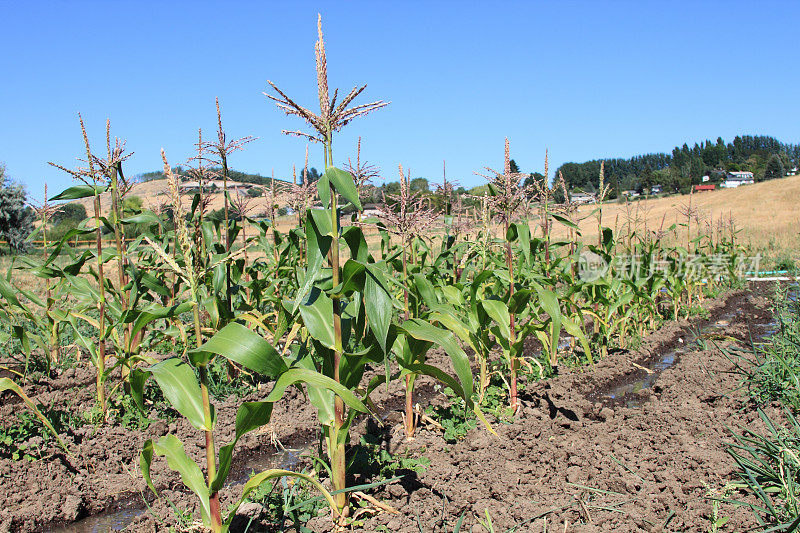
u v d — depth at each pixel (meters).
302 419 5.93
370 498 3.88
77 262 5.74
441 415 5.88
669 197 58.16
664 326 10.42
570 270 8.66
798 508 3.55
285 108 3.14
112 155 5.46
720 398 6.12
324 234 3.31
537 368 7.30
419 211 5.52
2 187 31.98
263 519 3.82
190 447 5.23
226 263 6.25
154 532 3.79
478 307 5.64
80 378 6.99
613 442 5.05
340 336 3.47
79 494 4.46
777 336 7.24
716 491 3.97
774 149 169.50
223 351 2.85
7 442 4.96
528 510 3.89
